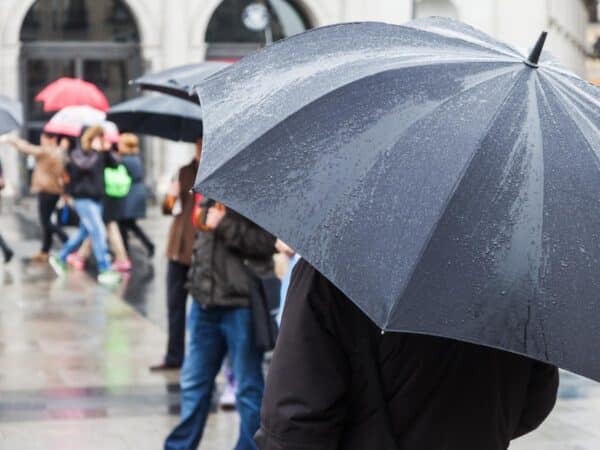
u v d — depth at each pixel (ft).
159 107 45.14
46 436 38.91
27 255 93.25
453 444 15.74
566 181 14.25
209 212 32.55
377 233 13.69
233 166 14.34
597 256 14.01
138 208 86.07
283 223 13.93
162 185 157.99
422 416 15.69
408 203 13.78
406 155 14.11
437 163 13.97
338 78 15.03
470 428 15.78
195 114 45.01
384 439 15.65
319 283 15.58
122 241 88.99
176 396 45.14
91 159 78.89
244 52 163.84
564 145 14.53
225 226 32.27
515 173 14.07
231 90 15.69
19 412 42.19
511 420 16.40
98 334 58.54
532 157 14.25
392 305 13.16
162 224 120.98
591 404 44.57
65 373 49.06
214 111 15.39
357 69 15.12
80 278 80.23
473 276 13.46
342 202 13.96
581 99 15.39
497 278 13.51
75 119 88.02
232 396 42.83
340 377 15.49
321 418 15.44
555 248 13.83
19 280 78.54
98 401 44.09
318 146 14.37
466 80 14.87
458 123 14.33
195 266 32.86
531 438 39.34
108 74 158.81
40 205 88.17
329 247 13.74
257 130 14.66
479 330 13.33
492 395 15.85
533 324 13.51
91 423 40.75
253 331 32.63
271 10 163.53
